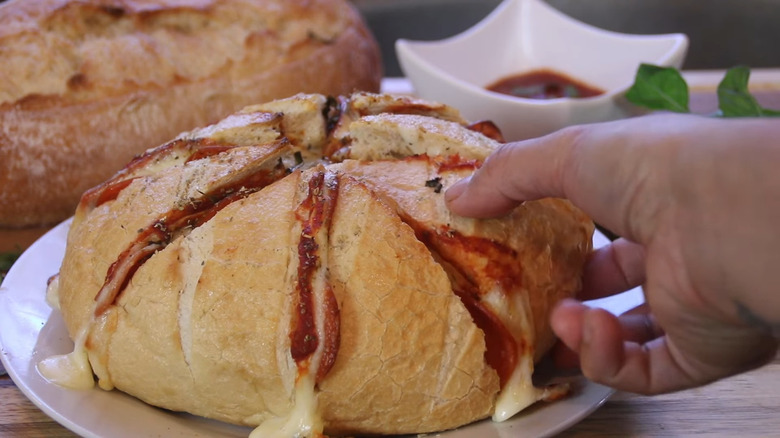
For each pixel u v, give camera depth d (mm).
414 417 529
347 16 809
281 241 527
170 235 551
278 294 520
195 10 752
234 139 583
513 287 542
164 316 530
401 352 521
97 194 583
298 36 768
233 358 521
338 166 564
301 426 519
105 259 551
